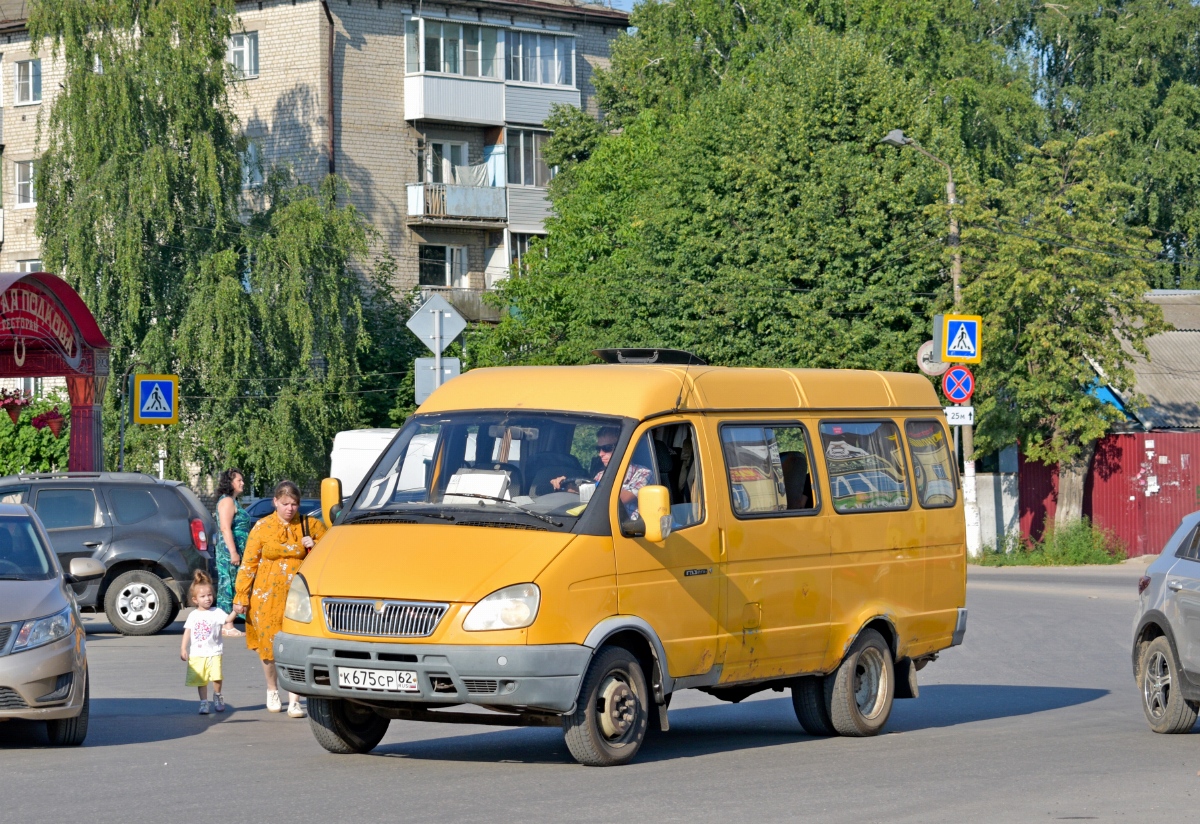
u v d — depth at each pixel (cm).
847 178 4353
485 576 980
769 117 4544
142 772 1019
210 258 4638
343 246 4834
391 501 1091
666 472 1103
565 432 1082
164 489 2241
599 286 4984
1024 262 3894
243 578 1391
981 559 4003
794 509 1220
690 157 4734
